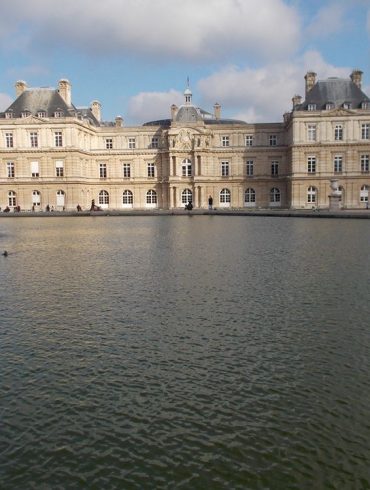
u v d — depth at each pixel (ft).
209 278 62.18
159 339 39.32
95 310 47.73
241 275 64.03
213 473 22.33
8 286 59.06
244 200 338.13
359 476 22.07
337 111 298.15
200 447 24.38
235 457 23.52
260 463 23.04
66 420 27.09
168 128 344.08
